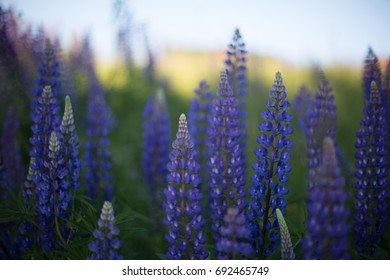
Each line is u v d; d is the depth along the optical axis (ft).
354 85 11.21
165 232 7.10
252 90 10.92
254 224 5.61
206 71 12.41
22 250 6.17
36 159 5.95
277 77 5.57
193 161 5.48
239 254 5.43
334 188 4.85
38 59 7.76
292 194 6.95
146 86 11.10
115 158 9.27
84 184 7.22
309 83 10.58
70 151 5.92
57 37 8.20
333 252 4.87
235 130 5.87
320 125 6.62
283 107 5.57
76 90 9.21
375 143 6.02
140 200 7.72
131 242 6.82
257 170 5.60
